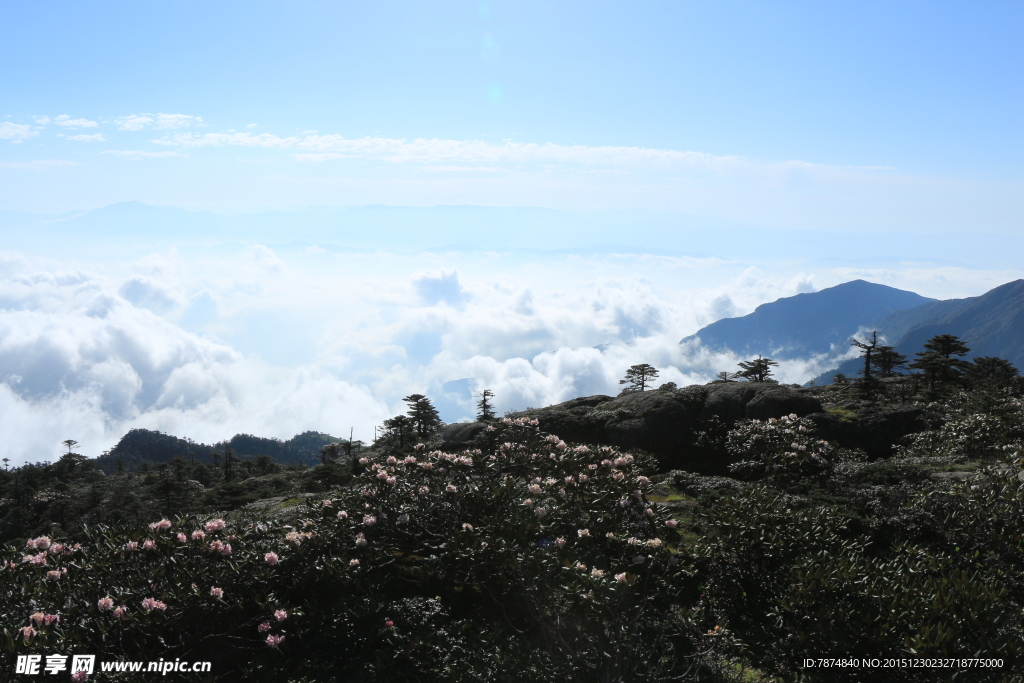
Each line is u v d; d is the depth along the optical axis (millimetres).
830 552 6273
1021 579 6133
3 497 64125
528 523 6434
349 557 6336
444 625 5684
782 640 5562
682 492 9727
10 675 4230
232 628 5195
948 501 7465
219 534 5875
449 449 15070
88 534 5898
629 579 5375
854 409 15562
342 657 5332
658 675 5012
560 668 5004
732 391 15750
